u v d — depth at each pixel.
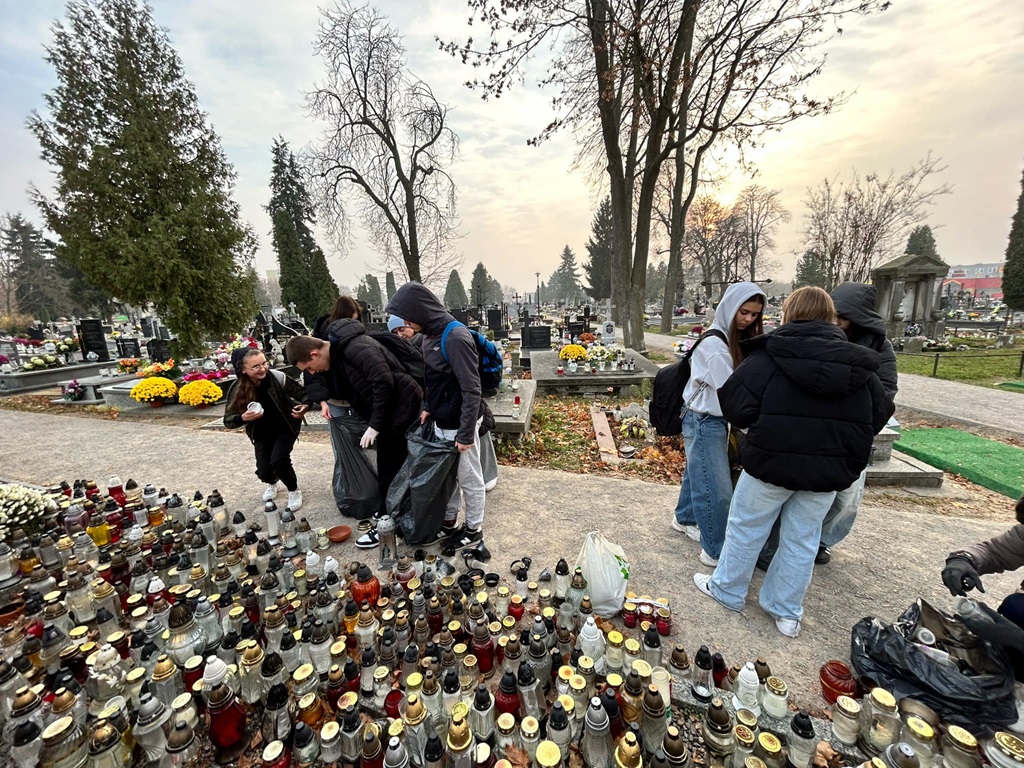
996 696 1.68
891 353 2.61
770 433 2.14
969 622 1.77
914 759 1.38
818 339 2.02
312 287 31.22
